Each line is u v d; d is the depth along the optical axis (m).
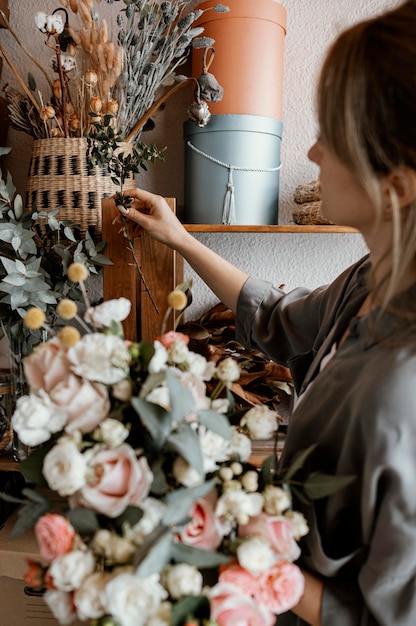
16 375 1.12
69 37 1.14
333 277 1.40
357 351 0.67
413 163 0.56
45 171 1.10
